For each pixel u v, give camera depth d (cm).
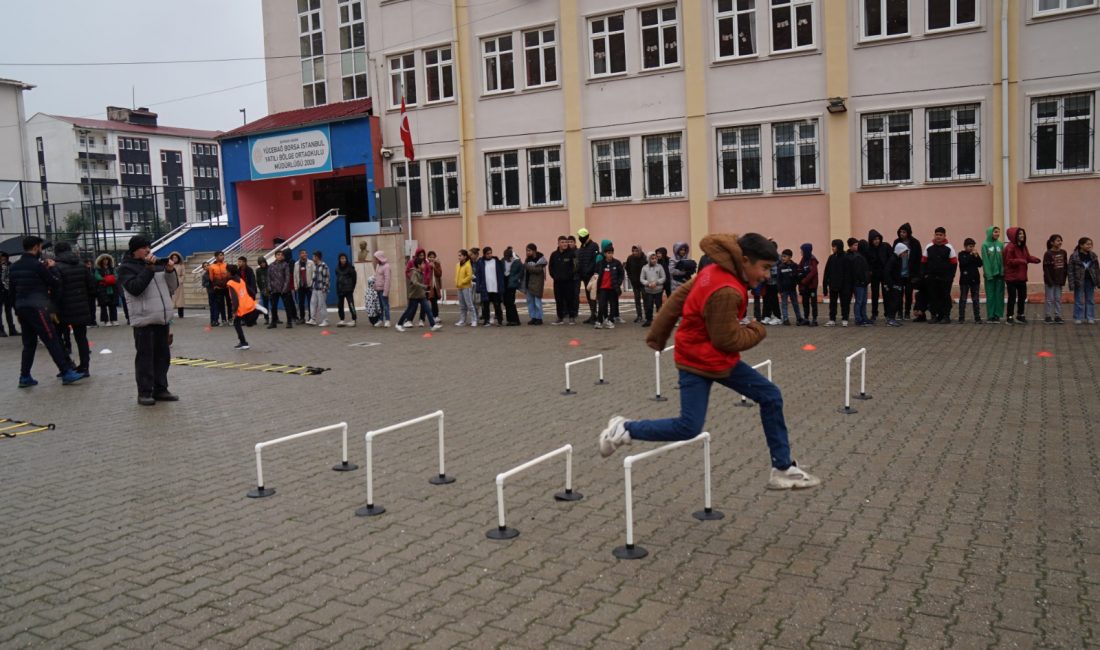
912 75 2178
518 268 2041
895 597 464
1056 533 556
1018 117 2075
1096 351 1310
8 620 472
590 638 426
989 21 2089
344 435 769
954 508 612
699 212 2467
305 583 511
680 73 2472
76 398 1220
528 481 716
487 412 1024
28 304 1312
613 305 1903
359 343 1814
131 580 526
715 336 538
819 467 731
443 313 2462
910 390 1059
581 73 2622
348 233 3219
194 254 3294
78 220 3588
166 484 746
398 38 2978
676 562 524
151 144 8088
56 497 719
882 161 2250
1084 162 2039
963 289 1719
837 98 2231
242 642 435
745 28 2381
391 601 480
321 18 3316
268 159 3281
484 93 2803
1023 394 1012
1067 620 431
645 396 1098
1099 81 1995
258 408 1102
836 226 2292
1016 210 2097
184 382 1345
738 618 444
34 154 7569
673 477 712
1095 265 1625
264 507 667
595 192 2650
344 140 3081
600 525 598
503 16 2741
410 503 665
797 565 514
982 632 420
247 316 1794
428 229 2969
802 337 1598
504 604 471
